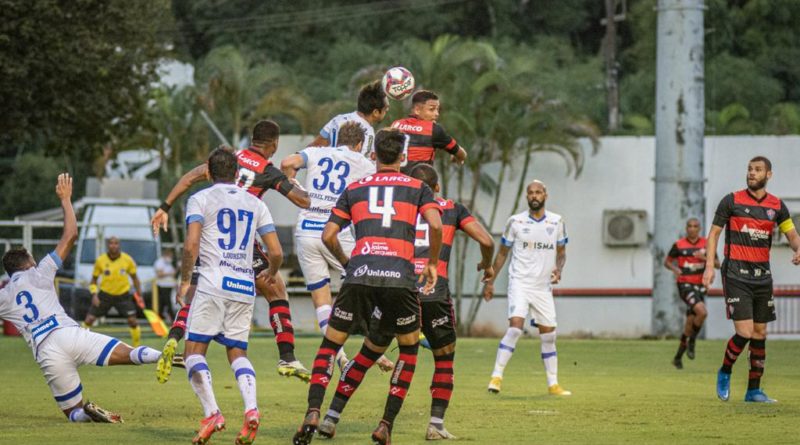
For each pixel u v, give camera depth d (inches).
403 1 7071.9
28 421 1353.3
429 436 1191.6
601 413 1461.6
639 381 2020.2
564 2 7357.3
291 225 4128.9
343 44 6609.3
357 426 1322.6
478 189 4229.8
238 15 7057.1
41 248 4886.8
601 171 4141.2
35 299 1330.0
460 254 4217.5
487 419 1391.5
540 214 1822.1
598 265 4138.8
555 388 1758.1
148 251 4542.3
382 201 1125.7
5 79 3154.5
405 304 1116.5
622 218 4077.3
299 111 4343.0
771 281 1610.5
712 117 5748.0
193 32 7091.5
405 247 1120.8
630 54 7229.3
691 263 2454.5
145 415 1423.5
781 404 1579.7
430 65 4247.0
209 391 1133.1
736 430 1266.0
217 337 1182.9
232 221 1167.0
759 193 1606.8
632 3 7322.8
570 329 4138.8
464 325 4254.4
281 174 1368.1
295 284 4067.4
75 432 1245.1
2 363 2385.6
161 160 5078.7
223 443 1171.3
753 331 1617.9
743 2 7042.3
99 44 3257.9
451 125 4082.2
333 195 1464.1
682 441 1169.4
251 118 4475.9
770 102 6486.2
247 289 1171.3
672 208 3631.9
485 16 7219.5
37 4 3100.4
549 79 5216.5
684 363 2517.2
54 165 6811.0
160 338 3376.0
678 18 3617.1
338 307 1126.4
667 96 3631.9
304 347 2928.2
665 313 3666.3
